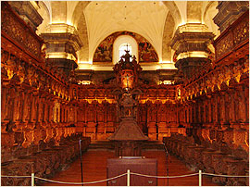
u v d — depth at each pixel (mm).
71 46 17641
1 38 6691
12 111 7648
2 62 7070
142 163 5426
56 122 13430
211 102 11227
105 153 14414
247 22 7910
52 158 7590
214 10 23266
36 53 9938
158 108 19891
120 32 28141
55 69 13094
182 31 17609
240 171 6211
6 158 6562
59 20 17672
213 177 7055
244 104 7875
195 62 17109
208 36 17188
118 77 19859
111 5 25828
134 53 27812
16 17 7699
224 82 9125
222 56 9555
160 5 25344
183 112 18188
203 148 9188
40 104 10148
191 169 9078
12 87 7504
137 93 18047
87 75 26281
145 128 19984
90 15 26031
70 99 17203
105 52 27688
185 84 16875
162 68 26578
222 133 8539
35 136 8961
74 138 14078
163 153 14203
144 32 27688
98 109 19906
